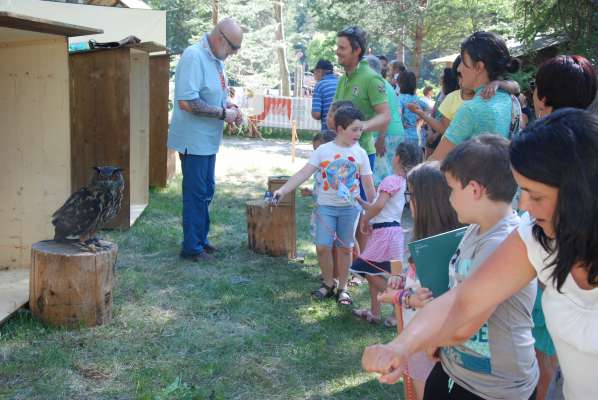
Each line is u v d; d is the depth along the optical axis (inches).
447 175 85.9
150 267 225.3
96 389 139.7
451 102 185.9
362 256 180.1
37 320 167.2
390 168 247.6
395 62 432.5
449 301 72.0
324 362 158.7
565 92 108.1
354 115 190.2
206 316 183.6
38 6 363.6
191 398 137.3
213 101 225.6
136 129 311.7
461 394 86.3
